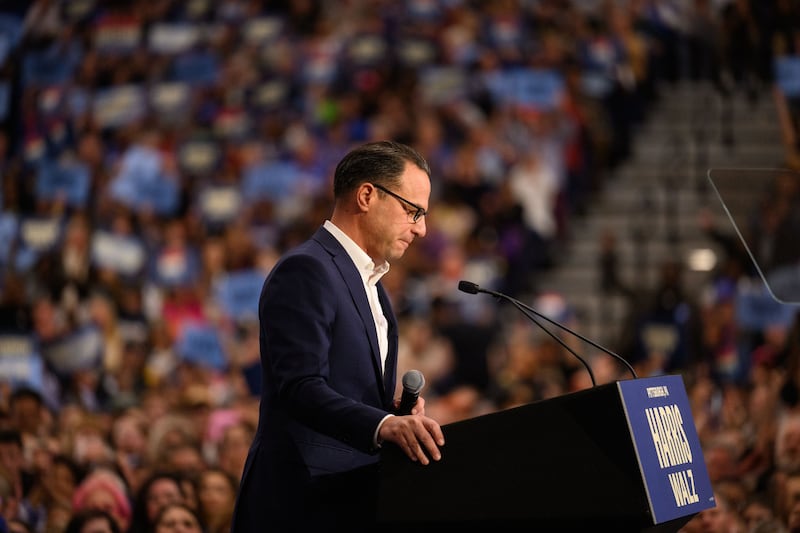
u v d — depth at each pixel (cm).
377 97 4634
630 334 3228
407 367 3119
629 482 891
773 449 1969
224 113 4822
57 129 4500
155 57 4959
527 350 3031
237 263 3578
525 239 3959
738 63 3894
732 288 3094
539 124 4253
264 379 1063
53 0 4925
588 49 4516
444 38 4850
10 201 3988
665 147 4316
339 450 1034
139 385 2827
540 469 919
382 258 1090
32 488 1864
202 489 1684
